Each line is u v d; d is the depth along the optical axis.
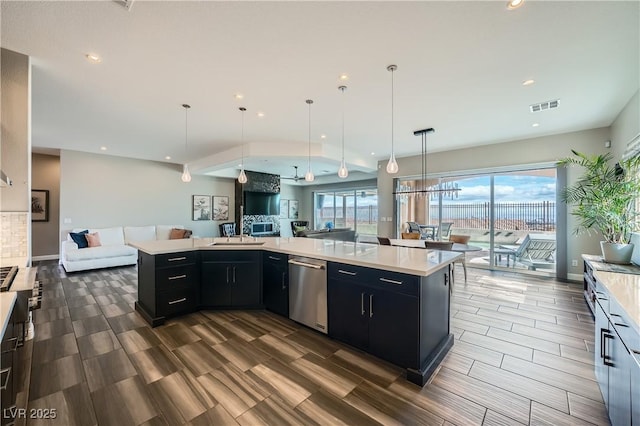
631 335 1.21
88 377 1.94
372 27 2.03
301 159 5.95
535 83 2.92
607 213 3.15
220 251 3.22
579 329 2.77
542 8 1.83
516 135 4.92
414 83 2.94
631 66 2.57
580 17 1.91
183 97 3.29
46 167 6.64
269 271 3.16
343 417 1.58
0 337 1.02
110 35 2.11
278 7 1.82
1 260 2.32
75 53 2.35
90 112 3.77
